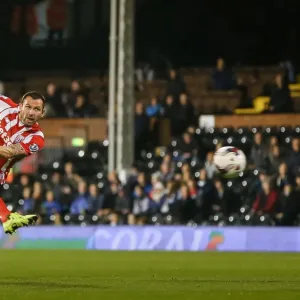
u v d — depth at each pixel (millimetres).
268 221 48594
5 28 71562
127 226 48875
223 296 17359
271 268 30406
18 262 34375
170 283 21531
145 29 71062
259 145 51625
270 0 68750
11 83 66562
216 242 47625
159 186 49844
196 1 70250
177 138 55500
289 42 68688
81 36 71375
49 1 71188
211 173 51375
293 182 49688
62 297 16906
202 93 62781
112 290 18828
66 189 52156
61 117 59000
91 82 65562
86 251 45812
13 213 19812
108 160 57281
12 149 20625
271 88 57844
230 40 69875
